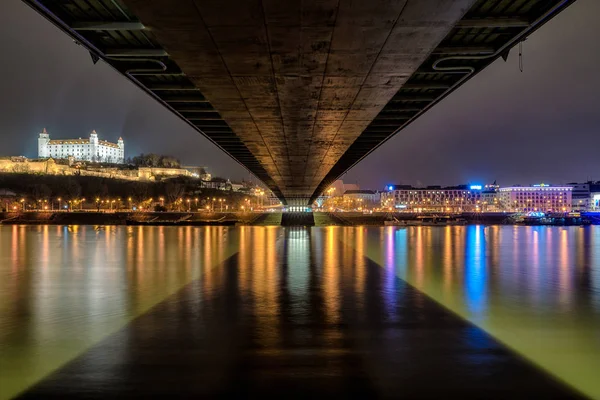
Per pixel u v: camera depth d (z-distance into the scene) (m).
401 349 9.98
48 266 23.44
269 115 26.33
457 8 12.84
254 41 15.28
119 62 20.83
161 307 13.92
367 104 23.77
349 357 9.49
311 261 25.73
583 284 18.27
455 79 23.67
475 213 123.31
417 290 16.73
